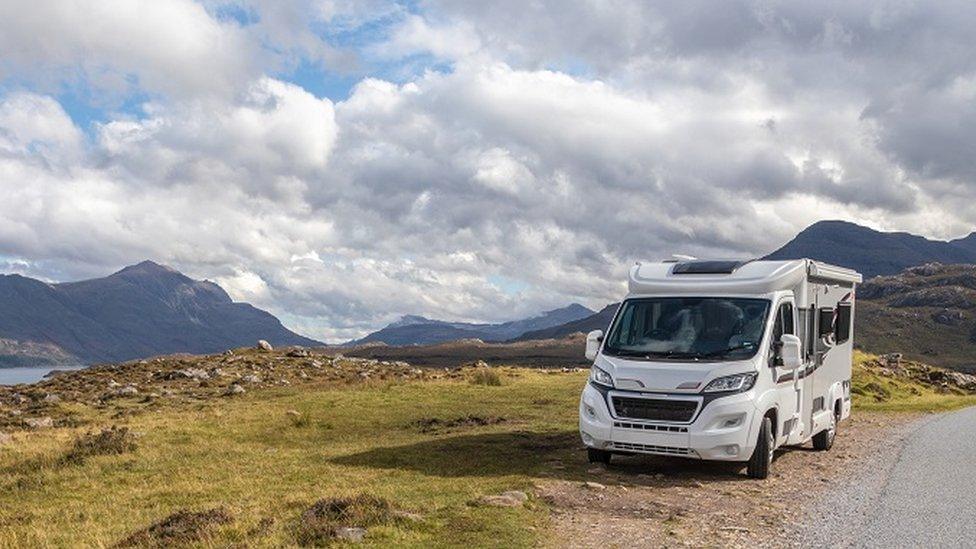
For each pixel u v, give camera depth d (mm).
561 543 8227
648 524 9273
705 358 12445
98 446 16672
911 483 12398
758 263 13875
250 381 33844
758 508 10336
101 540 9070
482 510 9492
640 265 14609
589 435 12773
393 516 8898
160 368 39188
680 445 11969
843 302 17906
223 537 8531
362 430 20281
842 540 8641
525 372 41375
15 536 9242
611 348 13273
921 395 43906
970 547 8414
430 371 41562
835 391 16984
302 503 10391
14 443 18125
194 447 17312
